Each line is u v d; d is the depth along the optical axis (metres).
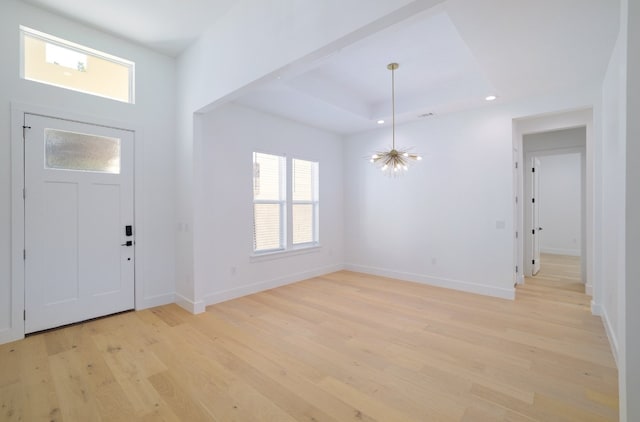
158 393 2.11
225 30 3.15
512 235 4.17
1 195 2.83
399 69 3.86
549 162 8.15
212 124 4.08
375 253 5.73
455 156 4.68
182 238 3.89
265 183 4.86
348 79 4.15
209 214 4.04
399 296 4.35
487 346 2.79
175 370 2.40
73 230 3.27
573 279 5.25
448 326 3.26
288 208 5.12
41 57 3.11
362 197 5.92
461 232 4.63
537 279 5.27
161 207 3.93
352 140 6.08
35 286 3.03
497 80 3.41
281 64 2.55
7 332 2.85
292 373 2.36
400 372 2.37
